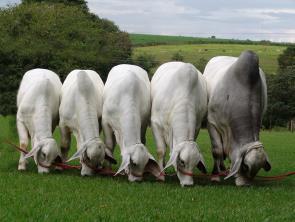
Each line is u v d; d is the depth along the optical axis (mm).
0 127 20438
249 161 10906
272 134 32906
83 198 9500
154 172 11281
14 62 29594
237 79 11477
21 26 31688
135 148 11164
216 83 12109
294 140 27891
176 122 11336
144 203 9242
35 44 30031
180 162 10945
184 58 47688
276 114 39125
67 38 31594
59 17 32688
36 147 11984
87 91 12125
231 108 11414
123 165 11016
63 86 13008
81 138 12062
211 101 11953
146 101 12211
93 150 11688
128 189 10406
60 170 12859
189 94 11500
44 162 12023
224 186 11344
